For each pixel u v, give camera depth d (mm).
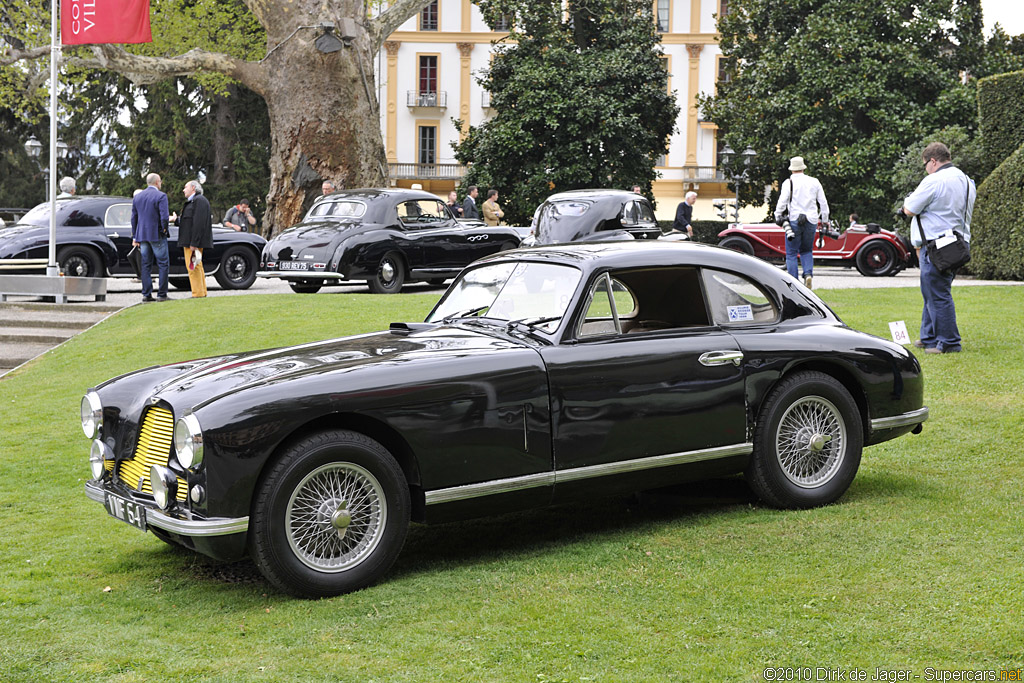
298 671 3387
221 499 4004
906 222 26047
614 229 16547
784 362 5176
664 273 5145
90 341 12406
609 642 3523
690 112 55781
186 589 4402
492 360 4531
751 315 5316
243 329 11906
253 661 3498
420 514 4426
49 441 7898
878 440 5488
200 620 3975
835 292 14250
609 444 4750
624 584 4137
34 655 3605
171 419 4297
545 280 5066
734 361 5051
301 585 4129
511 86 35938
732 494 5508
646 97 36781
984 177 20719
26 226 16328
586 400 4688
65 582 4520
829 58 33469
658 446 4879
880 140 32219
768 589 3977
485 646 3535
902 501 5301
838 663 3295
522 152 35875
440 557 4742
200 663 3490
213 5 33531
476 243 16812
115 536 5340
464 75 56625
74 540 5258
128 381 4848
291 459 4090
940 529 4742
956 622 3574
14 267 15992
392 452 4484
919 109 32375
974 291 14359
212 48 34250
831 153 34094
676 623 3676
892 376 5457
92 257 16297
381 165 21953
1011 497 5305
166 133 46031
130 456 4566
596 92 36000
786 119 33969
